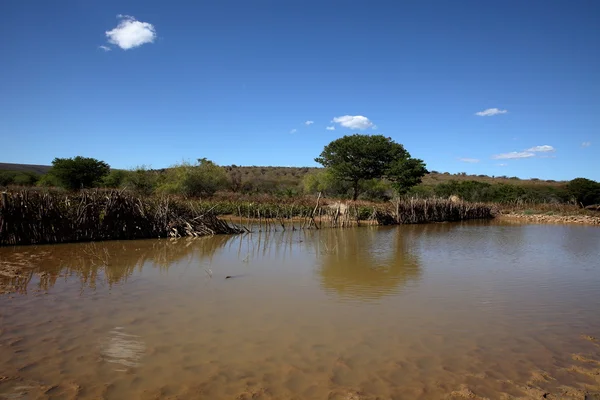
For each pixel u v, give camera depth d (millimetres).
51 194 15328
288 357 5207
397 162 43562
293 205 27938
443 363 5133
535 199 45656
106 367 4836
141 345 5484
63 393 4242
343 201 35312
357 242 16594
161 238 16562
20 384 4402
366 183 48750
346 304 7512
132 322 6340
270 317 6699
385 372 4863
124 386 4410
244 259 12047
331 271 10469
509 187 48188
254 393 4324
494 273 10555
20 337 5668
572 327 6500
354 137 46656
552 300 8008
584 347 5711
